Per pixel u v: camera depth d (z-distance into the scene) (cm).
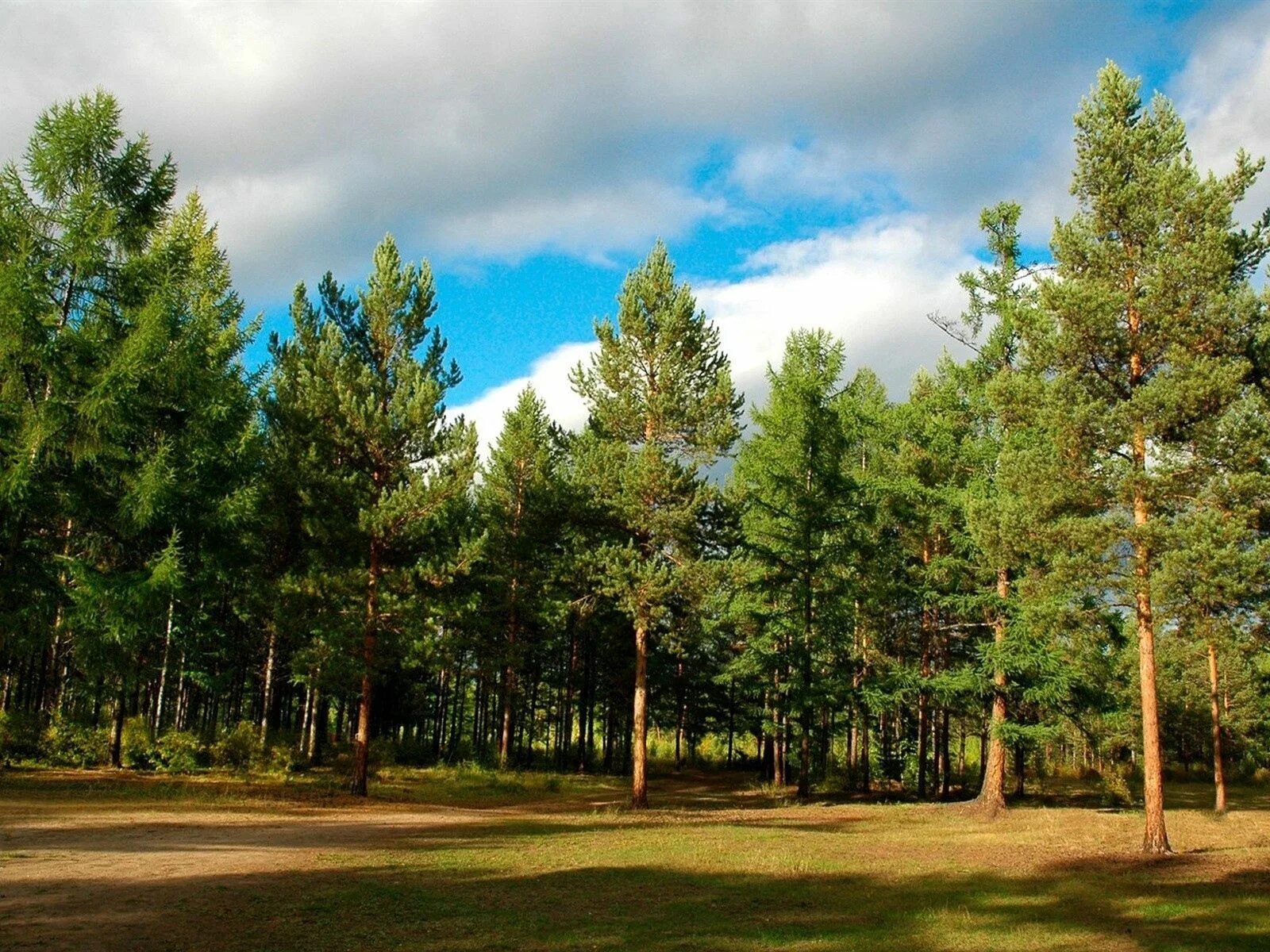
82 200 1677
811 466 3102
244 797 2255
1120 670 4131
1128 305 1842
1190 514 1712
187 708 3725
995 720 2703
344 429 2595
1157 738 1769
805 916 1078
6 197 1619
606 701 4641
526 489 3766
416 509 2514
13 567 1600
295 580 2527
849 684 3069
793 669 3147
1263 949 955
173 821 1733
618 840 1783
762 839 1864
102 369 1608
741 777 4431
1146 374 1853
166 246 1823
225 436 2475
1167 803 3347
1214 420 1683
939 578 2905
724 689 4584
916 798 3250
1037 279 1916
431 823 2028
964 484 2864
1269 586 1714
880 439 3469
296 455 2695
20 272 1513
